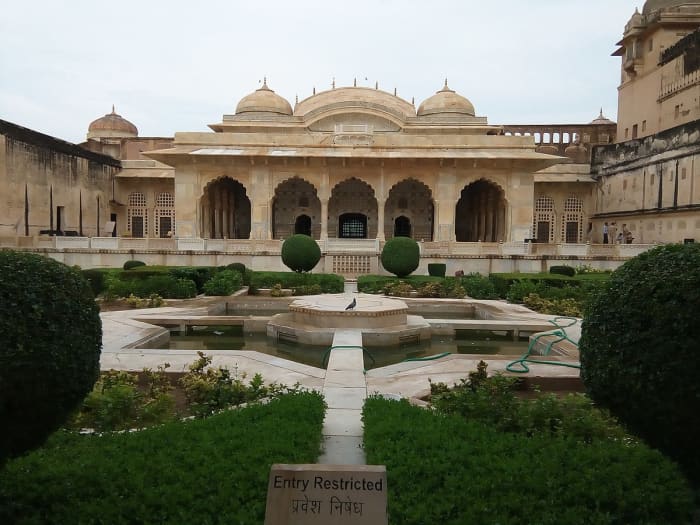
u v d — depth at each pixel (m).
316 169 23.42
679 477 3.03
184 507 2.69
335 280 15.27
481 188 28.05
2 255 2.97
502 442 3.42
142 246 20.11
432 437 3.45
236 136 24.19
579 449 3.38
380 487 2.08
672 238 21.94
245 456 3.14
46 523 2.61
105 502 2.71
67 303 2.96
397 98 29.66
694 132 20.75
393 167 23.56
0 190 20.59
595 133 32.94
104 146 32.56
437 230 23.52
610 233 24.92
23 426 2.80
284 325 8.93
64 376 2.84
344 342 7.45
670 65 25.12
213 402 4.58
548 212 29.83
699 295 2.72
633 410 2.98
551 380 5.87
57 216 24.52
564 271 16.88
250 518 2.57
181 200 23.44
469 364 6.50
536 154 22.91
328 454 3.63
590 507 2.79
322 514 2.05
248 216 29.84
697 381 2.66
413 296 14.19
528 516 2.65
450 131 27.25
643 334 2.87
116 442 3.47
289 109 29.94
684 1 25.98
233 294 13.95
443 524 2.58
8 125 20.95
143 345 7.77
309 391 5.06
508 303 12.75
